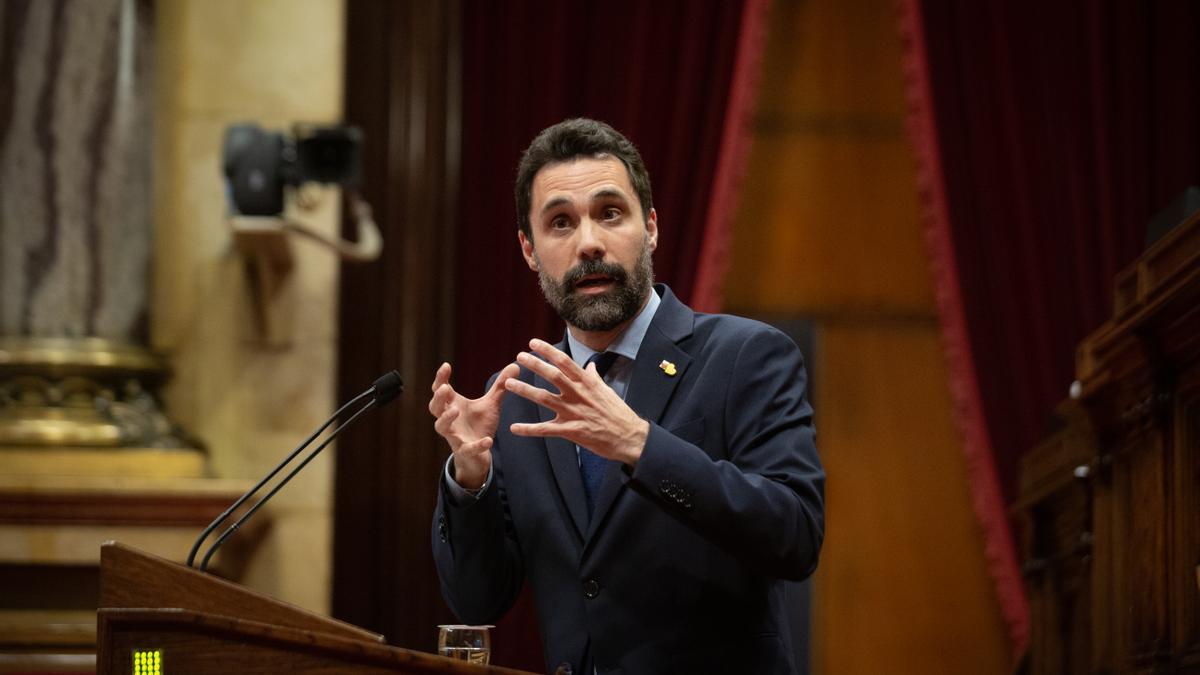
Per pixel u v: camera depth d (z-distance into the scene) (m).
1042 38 21.20
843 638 21.11
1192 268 9.89
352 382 19.89
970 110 21.17
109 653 6.05
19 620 16.41
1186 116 20.89
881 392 21.67
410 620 19.52
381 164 20.23
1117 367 11.96
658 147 20.73
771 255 21.91
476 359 20.11
